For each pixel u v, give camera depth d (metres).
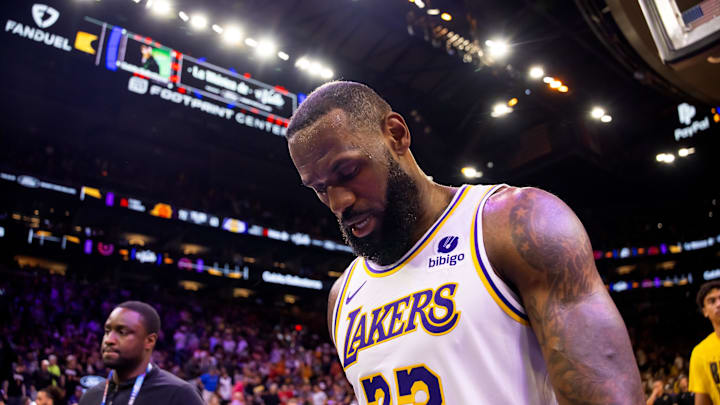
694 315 22.03
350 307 1.14
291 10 17.16
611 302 0.85
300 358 15.38
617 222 25.48
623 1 4.75
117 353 2.72
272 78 18.39
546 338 0.84
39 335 12.56
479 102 20.89
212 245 20.44
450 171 22.77
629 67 9.49
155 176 20.14
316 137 1.00
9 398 8.09
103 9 15.55
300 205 24.00
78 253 16.52
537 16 15.72
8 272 14.34
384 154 1.02
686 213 24.17
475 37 15.23
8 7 14.39
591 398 0.77
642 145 23.33
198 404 2.71
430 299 0.98
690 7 2.74
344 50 18.89
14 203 16.44
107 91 16.33
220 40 17.20
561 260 0.87
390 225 1.03
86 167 18.66
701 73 3.85
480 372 0.89
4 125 17.78
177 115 17.66
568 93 19.39
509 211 0.96
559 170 22.64
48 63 15.61
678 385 5.65
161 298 16.86
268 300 21.27
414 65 19.83
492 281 0.93
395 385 0.97
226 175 21.84
